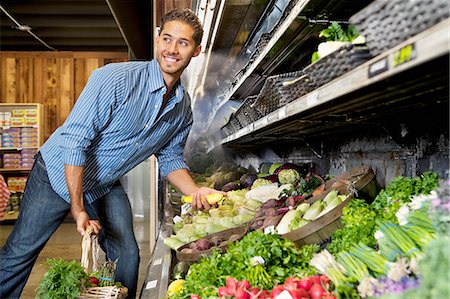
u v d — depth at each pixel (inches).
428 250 44.6
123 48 468.1
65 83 465.1
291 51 133.0
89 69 469.4
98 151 111.8
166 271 101.8
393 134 97.2
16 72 460.4
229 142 200.7
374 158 119.0
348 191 97.1
